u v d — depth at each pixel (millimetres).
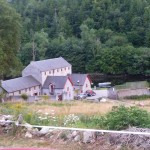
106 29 116188
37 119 13516
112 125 11969
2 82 60188
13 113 14766
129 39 114062
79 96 63750
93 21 120562
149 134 9977
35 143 10992
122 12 122438
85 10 125875
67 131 11234
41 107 27656
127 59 100062
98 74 100625
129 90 61969
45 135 11391
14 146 10859
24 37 108625
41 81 67375
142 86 69938
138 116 12023
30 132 11609
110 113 13031
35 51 102938
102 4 125500
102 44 107688
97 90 68062
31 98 50781
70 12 124000
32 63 68312
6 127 11977
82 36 108250
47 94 66250
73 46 104125
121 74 100312
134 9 121500
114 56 100250
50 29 118938
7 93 59031
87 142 10656
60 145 10727
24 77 66125
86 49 103500
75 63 103375
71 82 65625
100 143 10500
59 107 28172
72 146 10586
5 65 48062
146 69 99250
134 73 99438
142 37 114375
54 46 105500
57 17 122875
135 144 10172
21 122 12109
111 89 67562
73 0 131000
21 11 128125
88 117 15383
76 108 26562
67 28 118375
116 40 108875
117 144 10352
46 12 128125
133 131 11086
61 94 63438
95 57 102000
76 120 14367
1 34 48781
